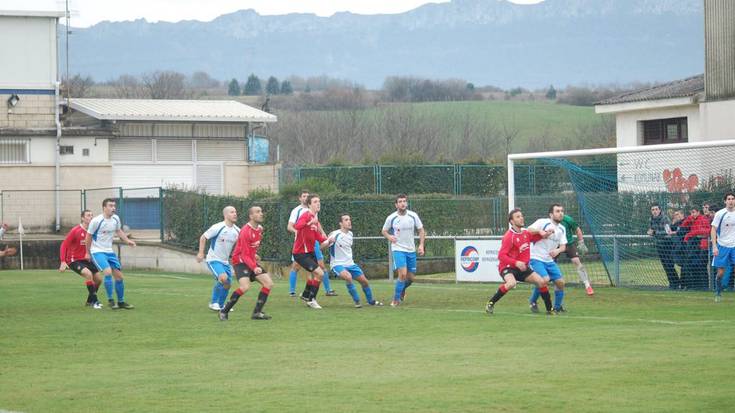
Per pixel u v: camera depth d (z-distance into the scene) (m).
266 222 61.41
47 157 82.50
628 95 75.06
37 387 21.11
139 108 88.75
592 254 53.84
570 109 190.12
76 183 83.50
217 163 90.06
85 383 21.53
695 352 24.34
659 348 25.12
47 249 71.31
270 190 77.00
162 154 88.12
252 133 93.00
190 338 28.69
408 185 82.50
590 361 23.23
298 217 40.91
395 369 22.69
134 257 69.62
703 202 46.28
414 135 138.12
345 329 30.44
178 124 88.50
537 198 53.97
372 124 146.38
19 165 81.50
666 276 45.62
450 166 82.56
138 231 78.31
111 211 37.38
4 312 36.34
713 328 29.25
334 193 63.00
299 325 31.66
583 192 48.31
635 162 47.81
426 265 61.59
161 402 19.34
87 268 38.06
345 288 47.78
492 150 145.25
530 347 25.78
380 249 60.56
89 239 37.34
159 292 45.22
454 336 28.41
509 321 32.06
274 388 20.59
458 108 185.50
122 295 37.59
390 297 42.25
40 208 81.31
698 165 46.69
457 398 19.19
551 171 69.12
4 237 76.44
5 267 70.38
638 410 17.83
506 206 64.88
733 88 59.69
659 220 44.84
